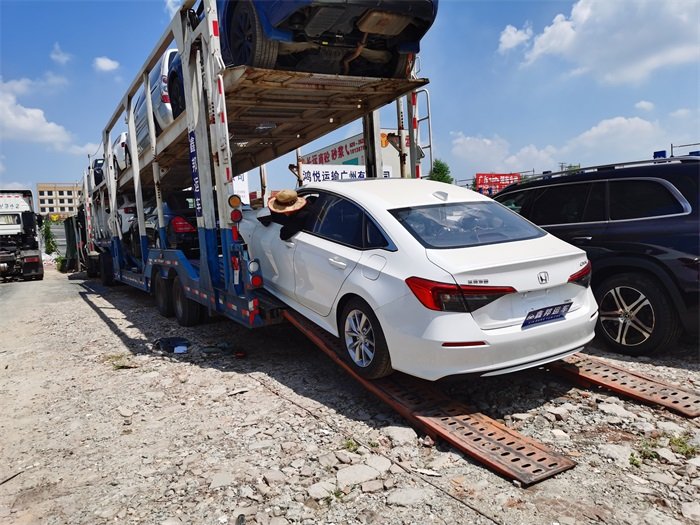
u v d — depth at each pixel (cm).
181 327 787
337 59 602
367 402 450
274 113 717
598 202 558
